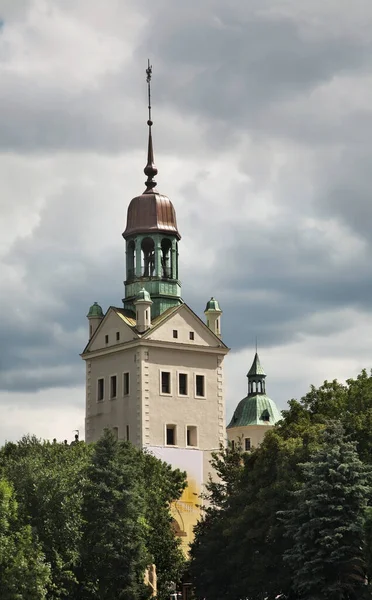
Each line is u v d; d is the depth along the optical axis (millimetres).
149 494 148875
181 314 186375
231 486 149750
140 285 188375
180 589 160125
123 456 140750
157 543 146375
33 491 123875
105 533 128000
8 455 147250
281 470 128125
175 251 190625
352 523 117125
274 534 124750
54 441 152000
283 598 130750
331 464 119812
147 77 198750
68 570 122875
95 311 193000
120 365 185125
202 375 186875
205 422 185625
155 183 195000
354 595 119312
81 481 129000
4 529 115062
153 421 180875
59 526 123438
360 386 139875
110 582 129125
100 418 187250
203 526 148250
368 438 131000
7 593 111938
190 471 181875
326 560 116625
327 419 135000
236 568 135750
